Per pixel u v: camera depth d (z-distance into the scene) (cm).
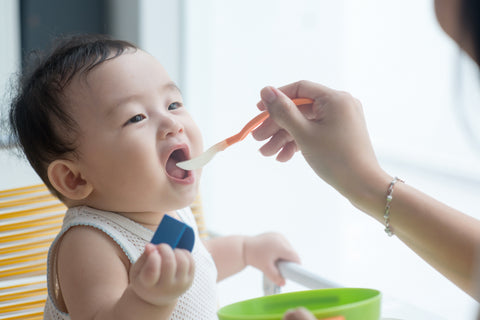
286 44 199
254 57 192
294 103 75
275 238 101
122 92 78
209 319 86
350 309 50
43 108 80
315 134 71
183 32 173
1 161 102
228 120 191
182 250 58
